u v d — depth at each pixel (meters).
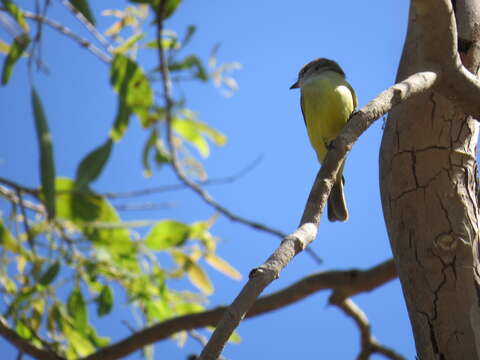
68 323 10.37
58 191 9.30
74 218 9.50
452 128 6.61
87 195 9.47
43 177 7.50
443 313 6.41
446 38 6.05
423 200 6.62
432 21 5.99
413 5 6.00
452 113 6.56
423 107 6.59
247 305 4.13
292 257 4.40
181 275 10.70
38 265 9.97
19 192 9.70
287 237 4.48
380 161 6.97
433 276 6.50
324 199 5.12
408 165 6.68
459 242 6.50
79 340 10.84
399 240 6.71
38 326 10.70
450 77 6.23
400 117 6.75
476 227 6.56
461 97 6.35
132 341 10.95
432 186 6.61
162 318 10.89
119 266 9.98
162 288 10.44
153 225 10.15
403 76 6.94
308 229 4.59
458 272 6.44
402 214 6.70
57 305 10.30
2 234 10.11
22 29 9.48
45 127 7.56
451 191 6.59
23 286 10.51
